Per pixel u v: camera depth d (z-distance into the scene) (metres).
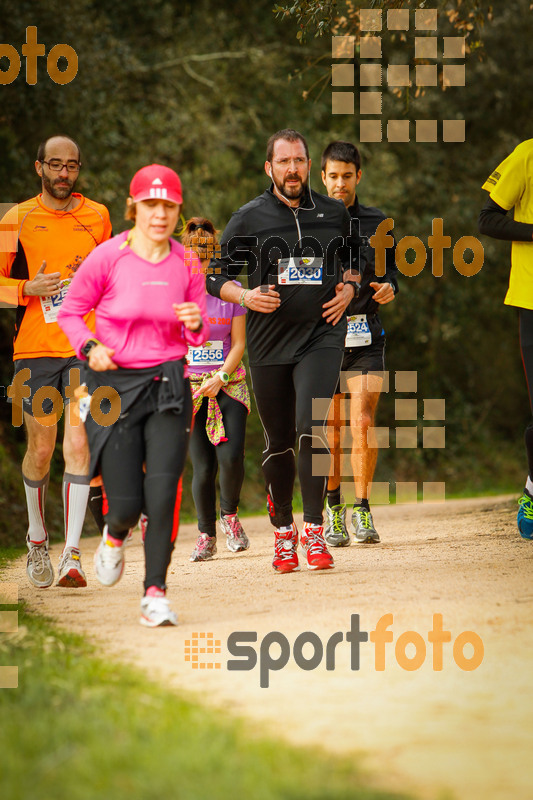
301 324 11.23
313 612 8.57
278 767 4.87
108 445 8.61
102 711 5.61
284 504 11.59
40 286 10.73
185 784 4.59
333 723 5.71
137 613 9.08
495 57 44.78
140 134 35.22
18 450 29.44
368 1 17.98
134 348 8.62
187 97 38.75
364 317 13.60
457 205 45.19
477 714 5.86
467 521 17.02
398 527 17.09
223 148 39.41
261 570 11.87
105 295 8.70
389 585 9.73
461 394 51.19
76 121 29.84
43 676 6.34
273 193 11.36
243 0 42.84
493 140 46.41
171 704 5.89
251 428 39.12
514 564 10.77
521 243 12.23
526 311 12.25
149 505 8.56
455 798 4.61
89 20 31.55
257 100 42.38
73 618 8.89
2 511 25.05
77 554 10.98
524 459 51.97
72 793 4.49
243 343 13.55
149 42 39.69
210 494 13.66
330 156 13.18
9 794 4.48
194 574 11.89
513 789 4.72
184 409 8.70
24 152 27.94
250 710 5.98
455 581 9.73
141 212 8.51
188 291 8.87
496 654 7.05
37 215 11.16
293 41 43.00
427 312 48.56
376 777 4.86
